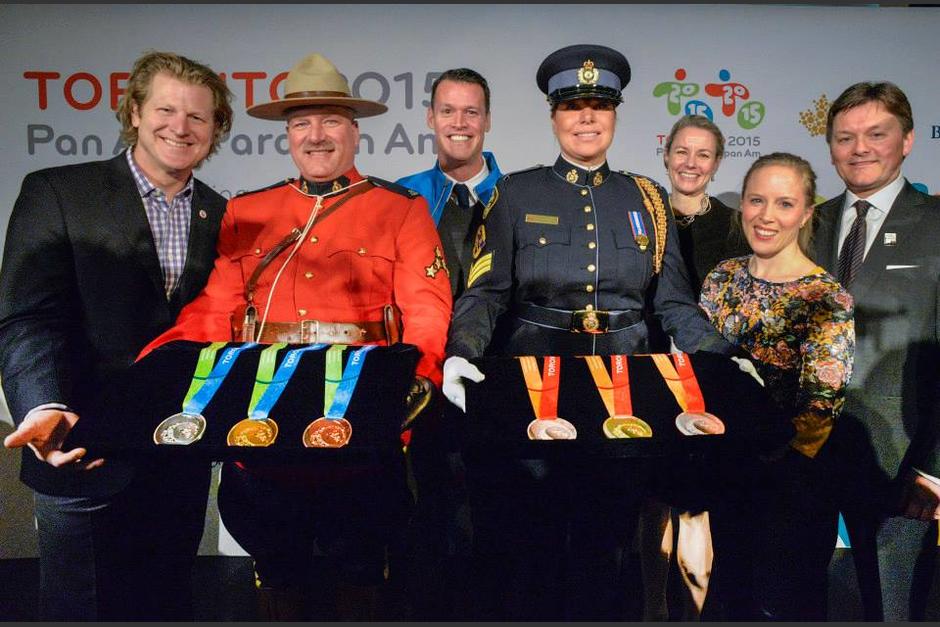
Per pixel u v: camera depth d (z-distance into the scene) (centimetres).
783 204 241
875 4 274
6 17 267
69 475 218
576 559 226
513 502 219
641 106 273
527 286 227
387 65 271
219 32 269
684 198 268
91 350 227
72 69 268
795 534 247
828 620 259
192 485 235
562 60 229
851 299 234
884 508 257
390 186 229
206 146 233
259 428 183
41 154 269
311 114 220
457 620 254
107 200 229
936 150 274
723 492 237
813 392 228
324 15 270
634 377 205
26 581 264
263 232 223
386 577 229
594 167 233
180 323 223
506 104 271
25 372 218
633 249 226
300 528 213
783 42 273
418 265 221
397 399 188
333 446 178
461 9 271
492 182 267
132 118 231
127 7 268
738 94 273
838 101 262
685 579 255
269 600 220
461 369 201
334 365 198
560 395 198
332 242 219
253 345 207
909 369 255
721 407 196
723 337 237
